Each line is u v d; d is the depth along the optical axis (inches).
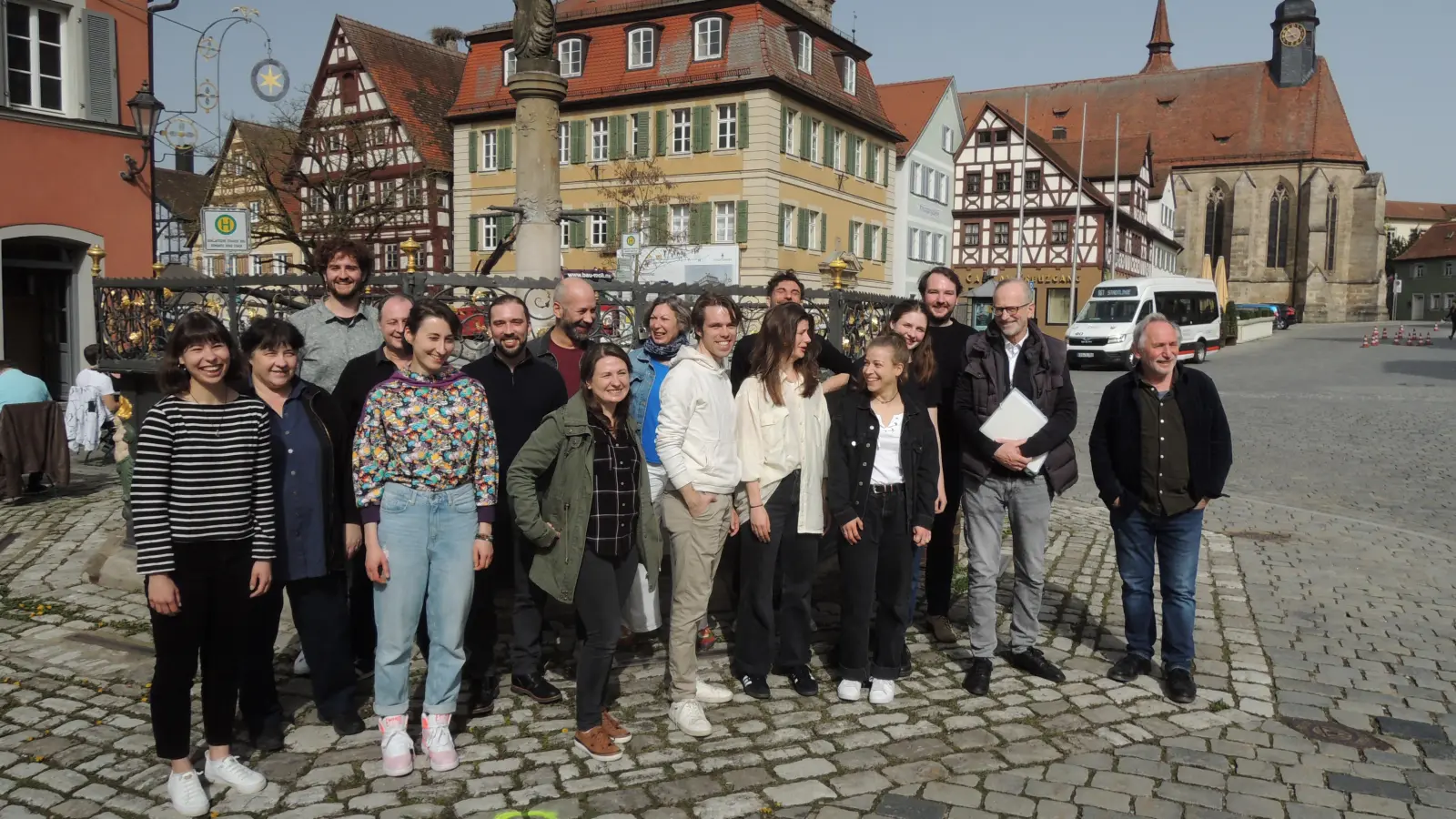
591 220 1540.4
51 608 260.1
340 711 186.2
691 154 1475.1
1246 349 1621.6
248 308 287.0
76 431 512.7
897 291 1877.5
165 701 157.2
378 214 1226.0
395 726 172.9
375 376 195.2
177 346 157.4
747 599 206.4
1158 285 1397.6
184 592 157.3
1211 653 240.4
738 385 242.1
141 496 154.4
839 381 242.1
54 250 690.8
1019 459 207.6
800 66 1507.1
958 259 2085.4
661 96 1478.8
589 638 179.9
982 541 215.6
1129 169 2224.4
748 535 205.0
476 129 1583.4
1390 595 293.0
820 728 192.7
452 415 175.0
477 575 192.9
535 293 330.6
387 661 172.7
